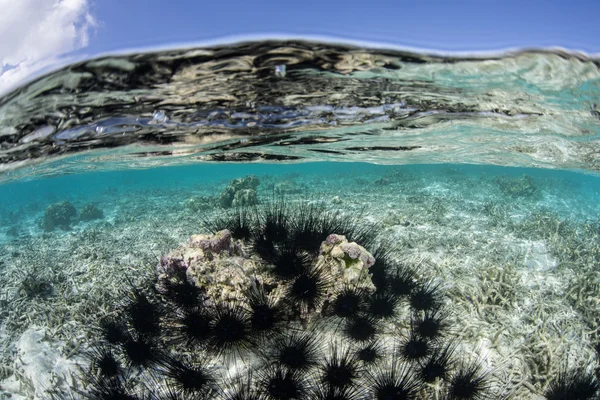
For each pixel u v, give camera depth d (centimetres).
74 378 159
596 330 171
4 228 602
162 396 129
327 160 470
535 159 399
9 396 158
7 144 208
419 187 675
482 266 235
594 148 316
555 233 315
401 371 140
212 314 144
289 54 128
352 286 159
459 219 379
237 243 188
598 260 263
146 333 156
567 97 183
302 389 123
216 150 314
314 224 199
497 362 154
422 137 282
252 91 163
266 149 321
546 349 157
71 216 591
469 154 388
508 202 523
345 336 155
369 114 211
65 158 288
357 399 123
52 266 300
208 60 128
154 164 428
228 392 132
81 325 197
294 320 157
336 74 148
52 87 135
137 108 174
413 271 196
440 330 162
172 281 172
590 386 132
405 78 154
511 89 172
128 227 434
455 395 130
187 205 531
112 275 255
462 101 190
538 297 200
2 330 205
